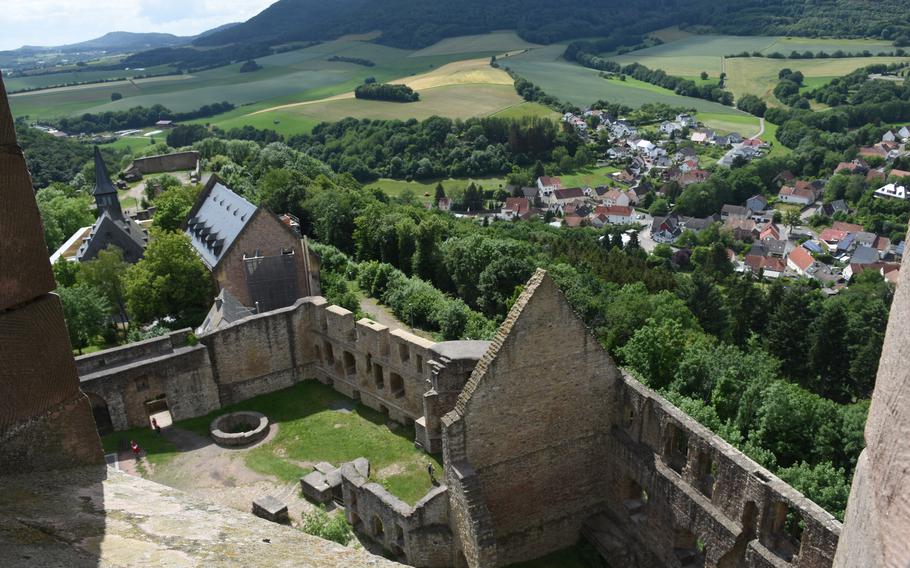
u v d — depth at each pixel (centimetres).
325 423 4606
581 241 15175
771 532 2656
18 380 664
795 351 9438
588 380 3347
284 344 5034
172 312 7106
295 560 623
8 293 646
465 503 2988
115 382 4394
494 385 3117
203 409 4747
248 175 14938
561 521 3531
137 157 17738
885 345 450
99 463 749
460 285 9662
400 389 4584
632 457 3328
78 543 582
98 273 7088
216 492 3941
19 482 663
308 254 7569
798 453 4619
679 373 5344
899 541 378
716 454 2830
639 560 3300
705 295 10381
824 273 16275
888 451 409
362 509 3556
